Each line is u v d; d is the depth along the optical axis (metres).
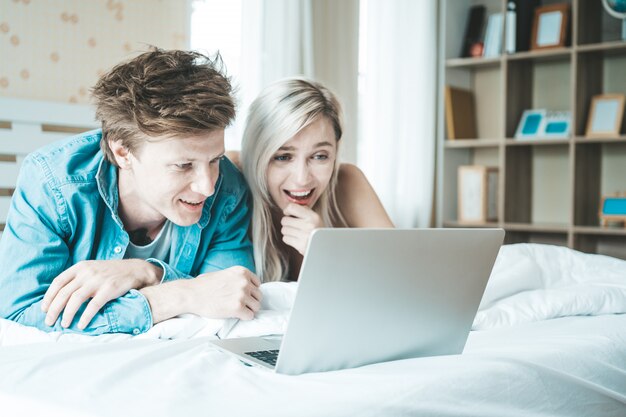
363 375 0.86
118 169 1.28
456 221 3.63
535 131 3.43
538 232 3.67
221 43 2.69
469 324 1.03
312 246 0.82
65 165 1.24
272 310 1.26
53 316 1.11
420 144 3.49
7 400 0.78
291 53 2.85
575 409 1.02
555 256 1.72
